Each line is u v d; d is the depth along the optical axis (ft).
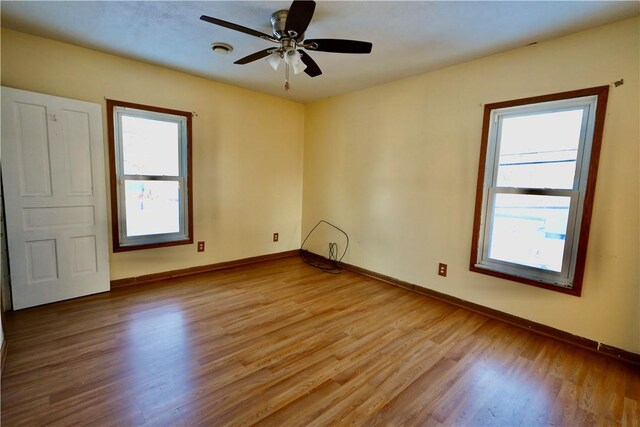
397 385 6.17
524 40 8.08
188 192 12.12
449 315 9.44
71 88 9.34
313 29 7.76
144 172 11.07
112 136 10.16
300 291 11.09
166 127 11.46
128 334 7.74
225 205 13.32
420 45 8.54
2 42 8.23
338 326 8.57
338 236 14.37
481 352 7.43
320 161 15.05
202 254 12.83
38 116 8.67
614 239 7.27
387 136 12.03
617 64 7.06
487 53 8.95
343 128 13.82
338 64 10.00
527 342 7.94
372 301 10.38
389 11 6.89
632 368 6.92
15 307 8.70
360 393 5.90
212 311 9.25
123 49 9.50
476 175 9.59
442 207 10.47
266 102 14.21
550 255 8.31
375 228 12.70
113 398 5.54
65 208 9.30
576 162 7.76
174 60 10.31
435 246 10.73
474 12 6.86
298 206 16.11
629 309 7.15
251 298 10.34
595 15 6.80
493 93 9.10
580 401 5.86
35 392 5.61
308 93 13.70
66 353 6.85
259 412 5.34
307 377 6.32
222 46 9.11
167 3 6.93
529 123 8.53
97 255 10.03
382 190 12.35
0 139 7.99
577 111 7.71
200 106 12.10
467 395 5.94
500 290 9.20
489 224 9.46
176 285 11.27
